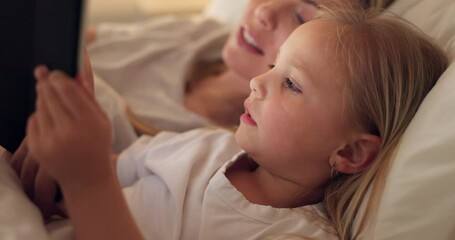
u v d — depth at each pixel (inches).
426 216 24.5
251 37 41.8
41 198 23.5
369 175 27.7
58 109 18.0
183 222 27.3
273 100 27.9
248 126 28.9
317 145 27.7
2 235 20.6
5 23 18.7
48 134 18.3
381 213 26.0
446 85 27.0
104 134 19.0
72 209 20.7
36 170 23.3
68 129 18.1
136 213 28.0
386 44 28.5
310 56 27.4
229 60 43.4
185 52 49.6
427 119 26.5
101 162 19.7
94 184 20.2
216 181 28.1
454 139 24.8
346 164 28.1
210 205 27.4
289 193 29.3
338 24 28.8
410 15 35.0
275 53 40.6
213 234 26.5
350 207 28.0
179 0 75.9
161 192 28.6
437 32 32.5
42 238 21.4
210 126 42.8
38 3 18.1
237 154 30.8
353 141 27.9
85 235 20.9
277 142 27.8
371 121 28.0
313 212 28.0
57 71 17.9
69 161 19.0
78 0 17.5
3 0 18.5
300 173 28.7
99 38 52.0
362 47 27.9
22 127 21.1
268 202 28.9
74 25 17.7
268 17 40.1
